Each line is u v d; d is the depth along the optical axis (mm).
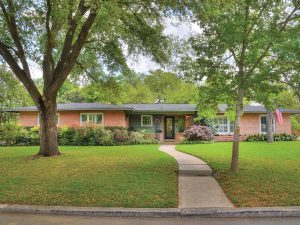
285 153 16250
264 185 8898
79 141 24016
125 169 11297
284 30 9633
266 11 9859
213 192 8656
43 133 15219
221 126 29375
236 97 11359
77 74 19609
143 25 15445
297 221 6551
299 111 29484
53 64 15016
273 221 6586
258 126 29812
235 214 6926
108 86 20016
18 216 6980
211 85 11258
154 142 26000
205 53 10852
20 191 8500
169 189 8648
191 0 11406
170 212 6961
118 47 17516
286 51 8086
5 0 12008
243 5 10070
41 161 13477
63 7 11375
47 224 6465
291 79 9555
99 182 9273
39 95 15125
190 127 26891
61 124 28391
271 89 10203
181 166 12023
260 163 12609
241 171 10898
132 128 29906
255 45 9508
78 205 7414
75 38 16219
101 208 7156
